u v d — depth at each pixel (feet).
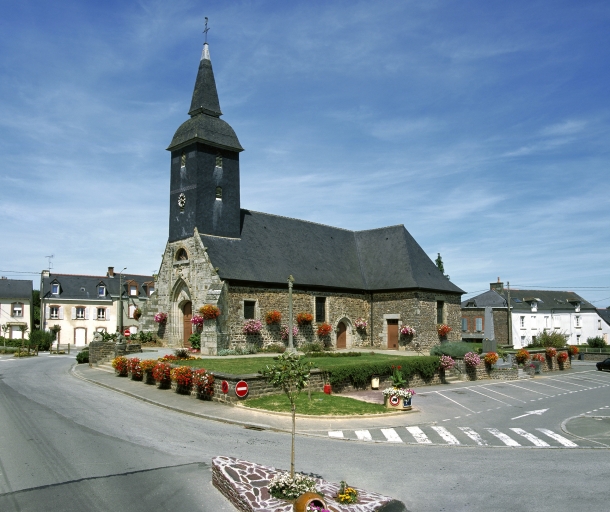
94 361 94.32
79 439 41.47
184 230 102.32
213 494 29.89
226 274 95.14
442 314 122.72
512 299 192.34
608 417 61.77
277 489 28.09
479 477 35.19
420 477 35.01
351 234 136.46
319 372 67.77
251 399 59.21
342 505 26.68
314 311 109.40
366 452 41.78
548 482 34.24
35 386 71.10
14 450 37.58
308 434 47.96
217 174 104.58
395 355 98.43
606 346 188.44
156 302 107.96
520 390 84.38
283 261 108.88
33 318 195.00
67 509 27.09
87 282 188.44
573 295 209.97
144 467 34.53
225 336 92.43
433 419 57.62
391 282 118.32
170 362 73.15
